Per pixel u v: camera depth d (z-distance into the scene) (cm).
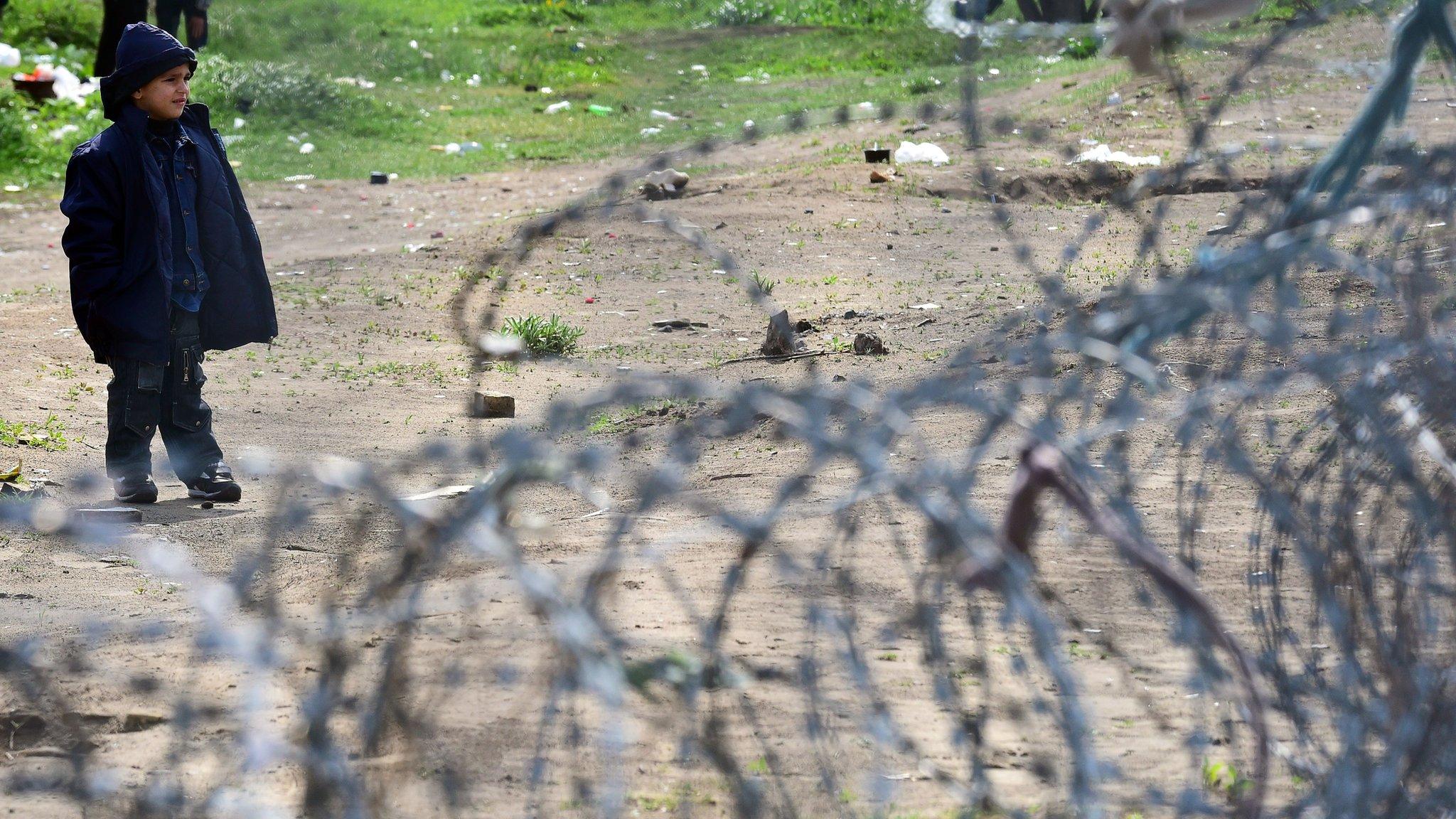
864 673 668
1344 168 714
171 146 2439
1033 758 984
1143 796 857
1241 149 741
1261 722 592
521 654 1029
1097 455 1175
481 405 3184
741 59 8769
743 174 6262
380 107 8712
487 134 8319
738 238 5209
